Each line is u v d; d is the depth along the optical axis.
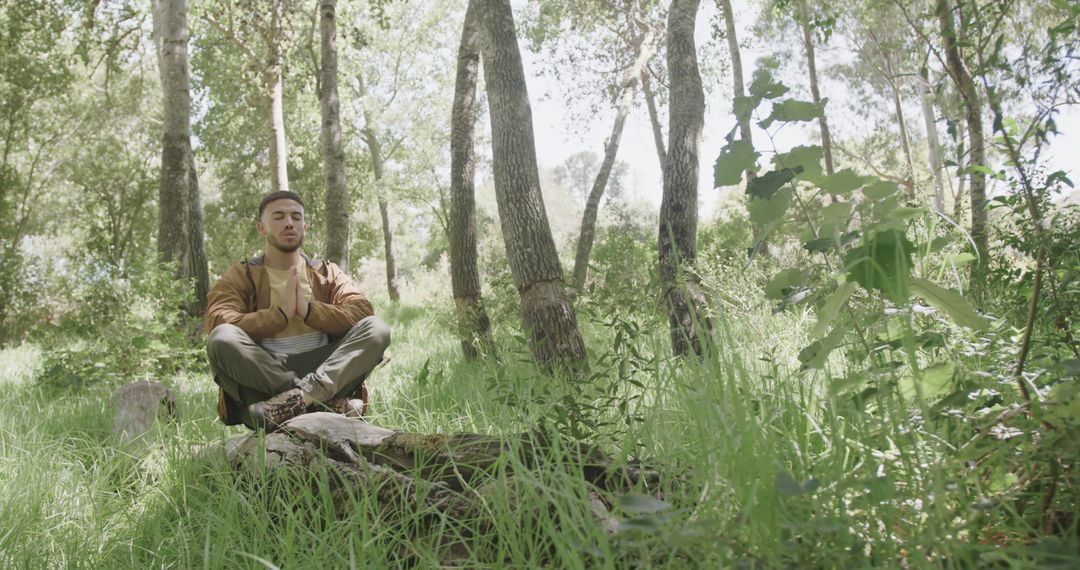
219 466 3.60
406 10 28.48
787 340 5.21
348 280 4.83
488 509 2.44
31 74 24.39
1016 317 4.15
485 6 7.76
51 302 24.55
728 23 21.31
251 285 4.62
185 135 14.16
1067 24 3.38
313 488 3.26
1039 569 1.61
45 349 9.99
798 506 2.01
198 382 9.66
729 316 6.41
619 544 1.96
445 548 2.66
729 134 2.46
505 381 4.07
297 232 4.64
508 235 7.42
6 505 3.46
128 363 10.28
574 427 2.97
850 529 1.96
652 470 2.73
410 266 47.22
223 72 24.34
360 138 31.95
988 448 2.05
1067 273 2.99
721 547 1.78
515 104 7.64
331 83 14.70
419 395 5.39
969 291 4.26
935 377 2.38
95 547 3.13
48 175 33.00
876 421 2.38
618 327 3.56
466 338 9.57
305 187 31.86
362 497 3.01
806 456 2.27
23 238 35.81
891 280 2.08
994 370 2.58
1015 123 2.90
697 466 2.40
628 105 19.09
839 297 2.07
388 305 27.70
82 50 19.06
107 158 32.06
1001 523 2.07
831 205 2.32
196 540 3.07
